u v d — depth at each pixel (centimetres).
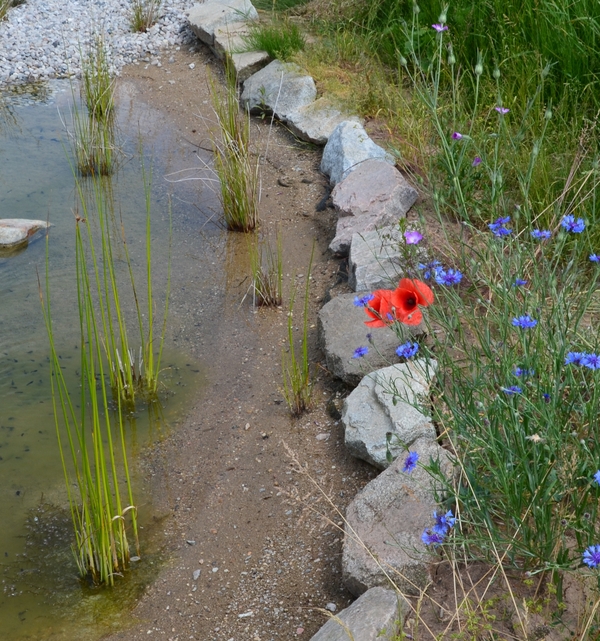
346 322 401
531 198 428
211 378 411
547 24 547
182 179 605
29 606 292
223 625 279
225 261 508
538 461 243
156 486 346
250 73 735
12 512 334
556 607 236
